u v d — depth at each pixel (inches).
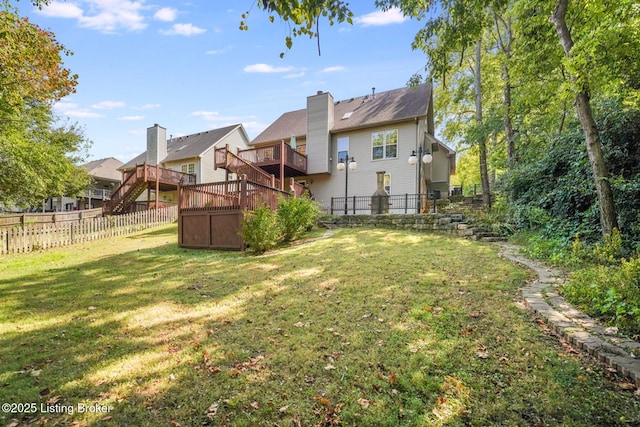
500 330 121.7
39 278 228.7
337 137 696.4
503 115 475.2
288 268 234.1
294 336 125.2
